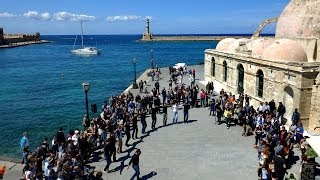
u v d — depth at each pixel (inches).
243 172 679.7
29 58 4352.9
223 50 1531.7
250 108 956.6
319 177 611.2
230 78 1357.0
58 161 628.7
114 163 741.3
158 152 798.5
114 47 6924.2
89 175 590.9
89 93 1942.7
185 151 800.3
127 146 842.8
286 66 927.7
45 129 1228.5
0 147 1032.2
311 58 1027.9
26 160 679.1
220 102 1069.8
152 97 1208.8
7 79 2549.2
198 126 992.9
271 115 861.2
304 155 621.6
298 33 1067.3
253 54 1204.5
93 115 1430.9
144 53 5088.6
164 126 1003.9
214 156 764.6
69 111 1508.4
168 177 666.8
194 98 1222.9
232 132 932.6
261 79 1100.5
